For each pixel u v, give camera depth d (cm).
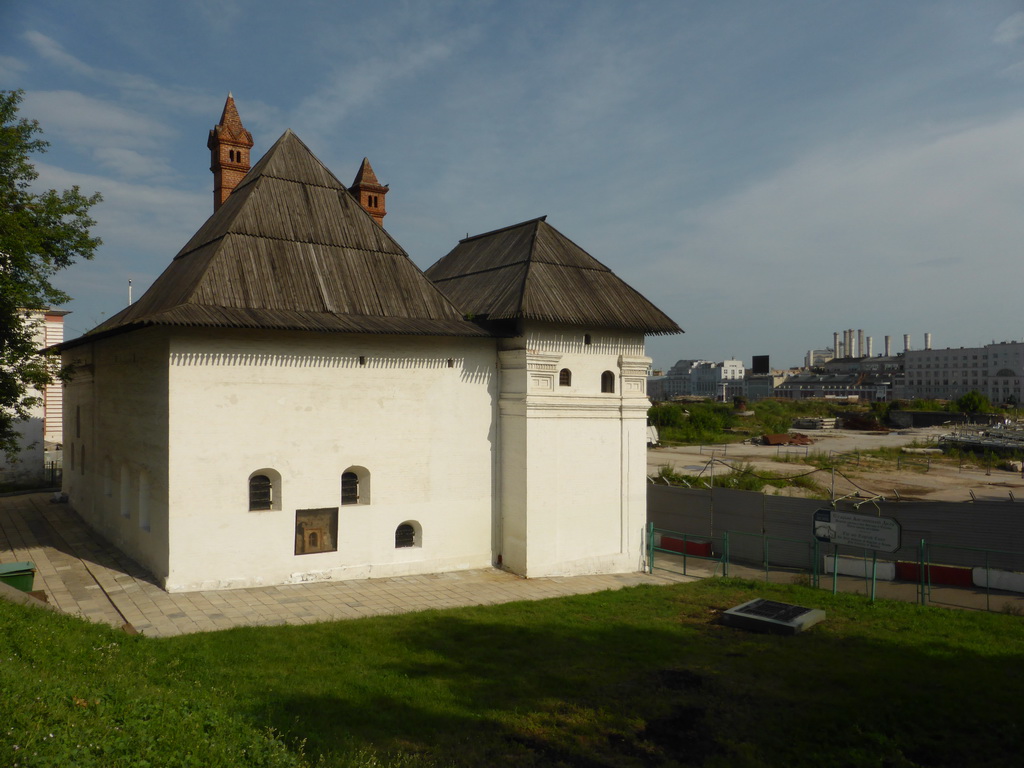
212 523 1834
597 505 2384
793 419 10825
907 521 2378
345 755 959
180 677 1205
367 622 1633
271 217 2119
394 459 2111
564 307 2294
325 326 1892
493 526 2309
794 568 2533
